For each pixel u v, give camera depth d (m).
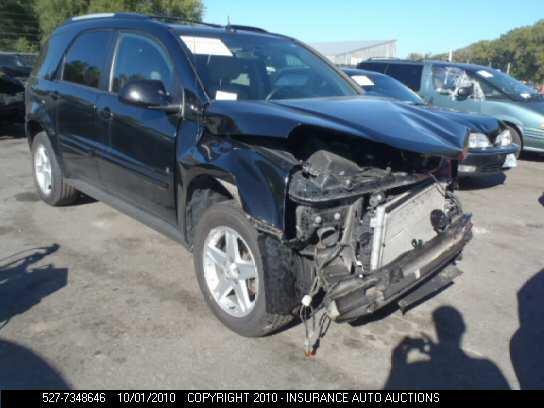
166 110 3.54
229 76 3.69
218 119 3.16
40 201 5.82
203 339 3.21
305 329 3.24
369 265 3.02
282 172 2.80
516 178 8.41
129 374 2.86
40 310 3.47
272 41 4.35
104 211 5.52
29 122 5.56
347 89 4.31
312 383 2.87
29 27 41.41
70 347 3.07
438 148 2.85
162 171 3.71
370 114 3.16
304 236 2.84
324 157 3.07
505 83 9.89
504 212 6.35
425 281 3.30
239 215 3.04
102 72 4.45
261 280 2.96
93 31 4.76
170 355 3.04
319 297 3.18
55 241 4.67
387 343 3.29
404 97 8.16
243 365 2.98
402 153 3.27
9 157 8.20
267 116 2.93
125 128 4.03
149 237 4.84
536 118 9.27
